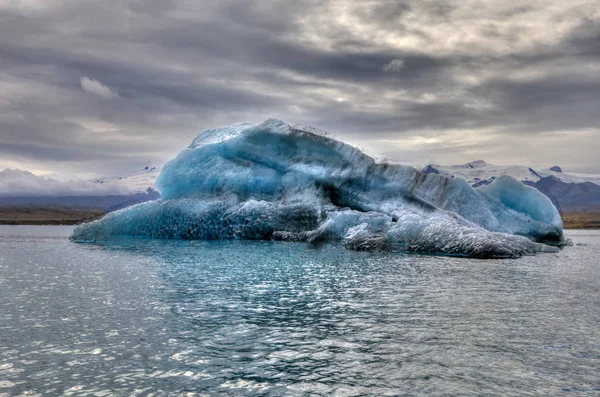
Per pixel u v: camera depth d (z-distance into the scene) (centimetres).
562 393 520
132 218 3114
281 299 1027
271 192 3134
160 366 600
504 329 775
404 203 2867
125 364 607
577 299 1032
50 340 712
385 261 1783
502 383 546
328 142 3038
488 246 1980
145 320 831
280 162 3109
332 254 2039
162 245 2528
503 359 627
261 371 583
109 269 1536
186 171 3247
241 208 2973
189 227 3005
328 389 529
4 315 868
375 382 549
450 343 697
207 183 3203
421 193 2944
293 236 2806
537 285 1227
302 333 750
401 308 936
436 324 806
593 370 588
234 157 3219
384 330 769
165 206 3080
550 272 1502
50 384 543
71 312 892
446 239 2108
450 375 570
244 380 554
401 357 634
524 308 936
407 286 1204
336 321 827
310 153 3081
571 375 571
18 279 1314
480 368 594
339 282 1266
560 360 623
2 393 518
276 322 820
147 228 3083
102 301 998
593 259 1955
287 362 614
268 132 3130
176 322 816
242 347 677
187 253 2069
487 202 3112
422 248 2156
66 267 1595
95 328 778
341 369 590
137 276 1374
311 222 2881
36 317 852
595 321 828
